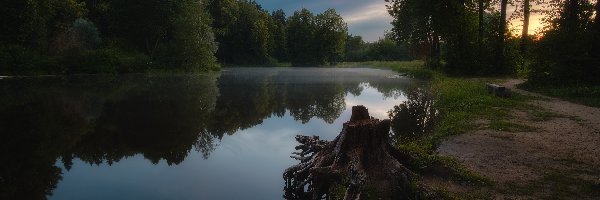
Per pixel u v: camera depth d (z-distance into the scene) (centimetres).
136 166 976
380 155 744
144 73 5172
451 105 1722
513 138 1059
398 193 658
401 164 749
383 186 677
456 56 3709
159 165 983
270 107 2061
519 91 2177
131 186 828
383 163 731
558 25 2306
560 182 704
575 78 2158
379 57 13025
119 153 1099
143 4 5825
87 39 5209
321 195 745
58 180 862
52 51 4678
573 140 1028
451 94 1995
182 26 5566
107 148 1154
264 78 4488
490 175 751
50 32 4900
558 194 648
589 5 2288
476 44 3634
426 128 1395
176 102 2200
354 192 657
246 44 9975
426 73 4266
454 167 773
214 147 1173
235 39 9662
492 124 1235
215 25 8975
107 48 5228
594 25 2192
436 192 656
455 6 3769
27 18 4503
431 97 2327
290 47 11588
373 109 1961
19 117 1645
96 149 1141
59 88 2873
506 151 927
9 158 1036
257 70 7162
